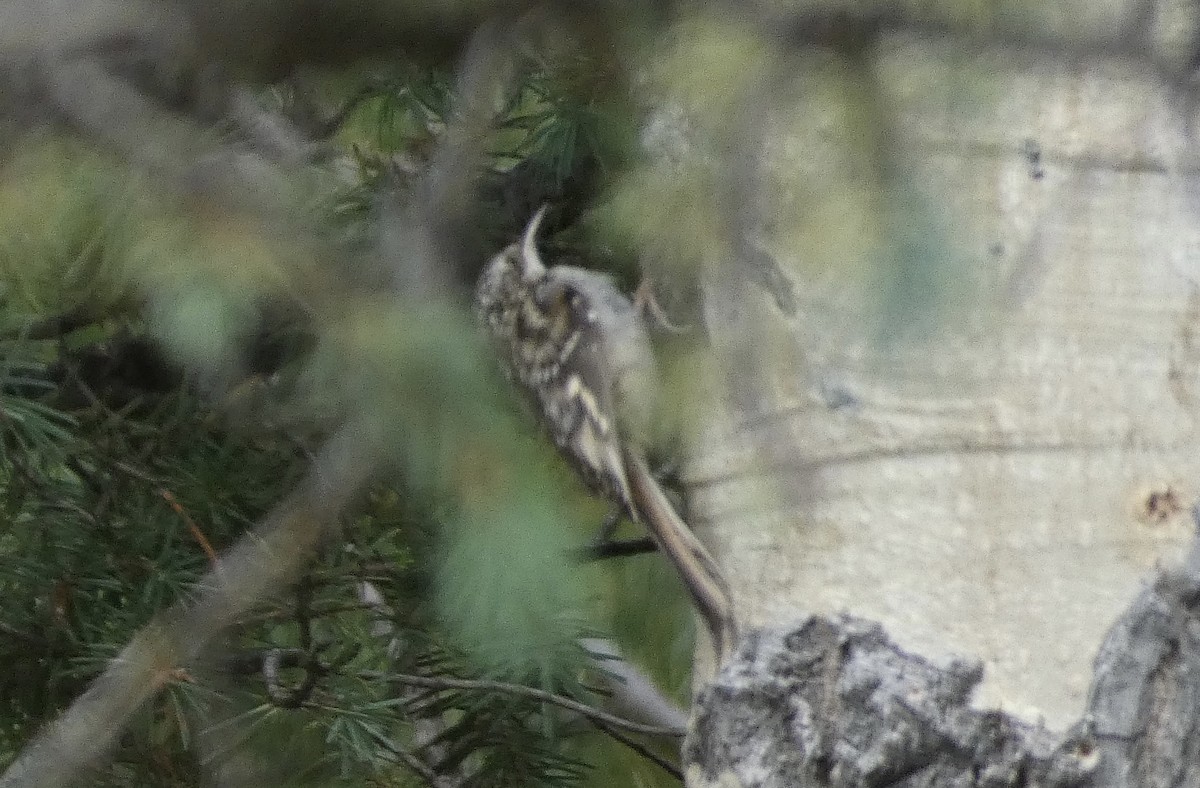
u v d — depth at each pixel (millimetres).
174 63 2256
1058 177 4785
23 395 7844
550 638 2961
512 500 2703
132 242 2590
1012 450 5320
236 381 6340
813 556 5492
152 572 7340
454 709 8484
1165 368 5309
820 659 5508
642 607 9227
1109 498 5352
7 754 7523
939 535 5379
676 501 7207
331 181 3557
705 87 2734
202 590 6840
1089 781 5316
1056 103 4707
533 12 2418
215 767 7324
